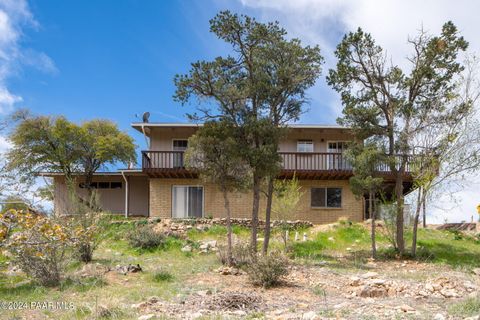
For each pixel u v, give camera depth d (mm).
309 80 16172
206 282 11125
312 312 7273
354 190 17312
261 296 9242
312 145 25688
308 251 17906
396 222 17922
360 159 17109
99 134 28172
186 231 20312
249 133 15094
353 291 9789
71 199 15289
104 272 11930
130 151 28094
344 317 7023
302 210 24219
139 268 12633
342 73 17891
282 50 15828
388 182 23859
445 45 17141
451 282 10133
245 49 15867
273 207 19312
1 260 11633
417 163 16922
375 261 16281
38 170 26344
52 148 26828
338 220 22922
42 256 9344
